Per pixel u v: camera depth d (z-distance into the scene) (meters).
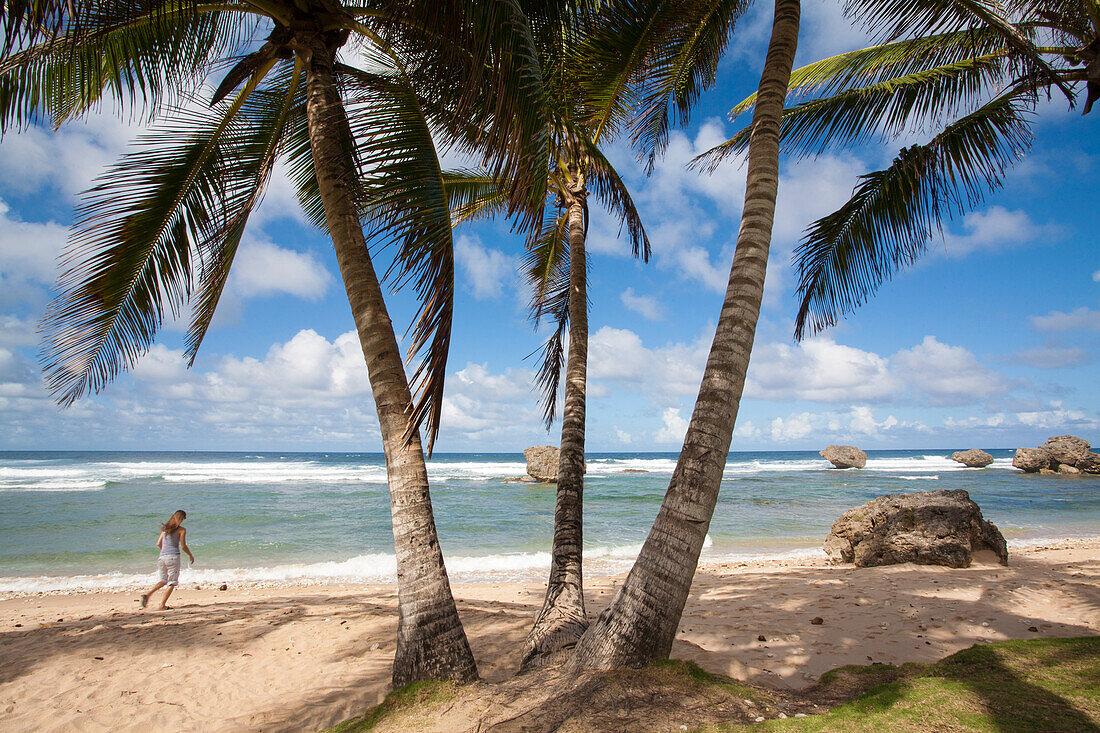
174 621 6.65
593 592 8.66
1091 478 41.25
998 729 2.52
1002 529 17.70
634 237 7.70
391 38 3.81
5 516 18.89
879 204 6.18
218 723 3.92
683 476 3.23
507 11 3.01
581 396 5.41
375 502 23.94
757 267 3.37
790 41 3.81
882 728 2.59
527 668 3.93
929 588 7.11
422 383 3.54
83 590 10.17
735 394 3.25
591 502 26.34
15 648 5.61
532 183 3.09
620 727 2.69
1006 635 5.02
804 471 52.31
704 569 11.38
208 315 5.32
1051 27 5.54
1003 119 5.82
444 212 3.80
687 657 4.46
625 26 5.55
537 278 8.84
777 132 3.66
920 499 9.94
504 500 26.08
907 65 6.30
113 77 4.28
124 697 4.37
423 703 3.16
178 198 4.92
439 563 3.55
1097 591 6.35
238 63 4.23
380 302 3.72
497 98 3.02
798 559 12.41
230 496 26.00
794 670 4.31
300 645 5.49
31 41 2.66
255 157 5.35
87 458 87.25
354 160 3.79
